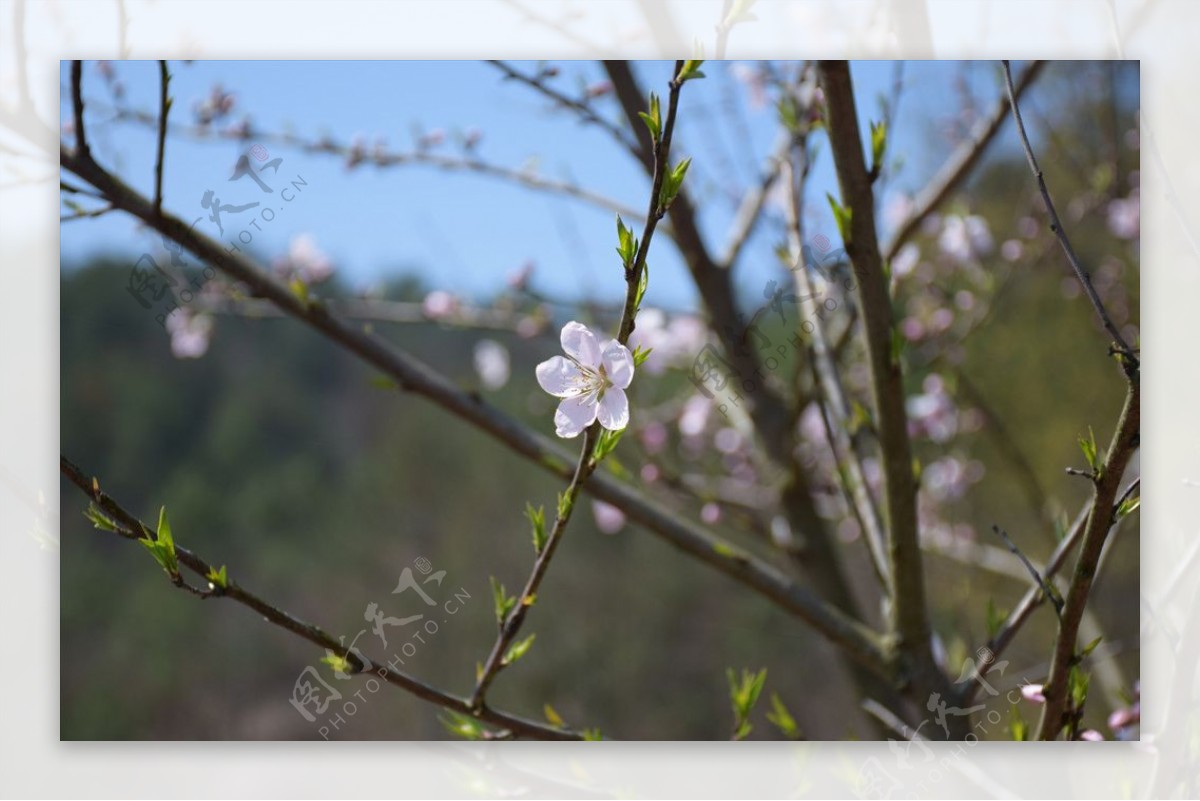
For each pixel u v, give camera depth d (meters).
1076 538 0.98
